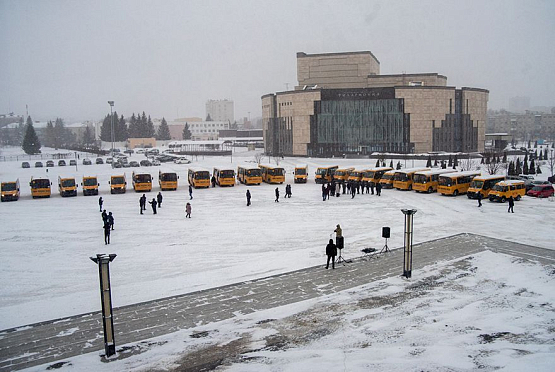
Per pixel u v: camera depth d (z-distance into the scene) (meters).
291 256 22.95
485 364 11.44
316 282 18.80
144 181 50.59
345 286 18.22
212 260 22.53
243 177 57.53
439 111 100.06
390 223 30.98
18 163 97.19
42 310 16.38
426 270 20.09
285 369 11.51
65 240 27.14
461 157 92.81
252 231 29.03
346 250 23.86
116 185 49.75
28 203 43.31
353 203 40.47
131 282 19.36
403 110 99.81
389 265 20.97
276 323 14.66
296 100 106.50
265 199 43.56
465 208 36.91
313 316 15.13
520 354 11.98
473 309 15.41
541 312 15.04
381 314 15.12
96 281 19.64
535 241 25.16
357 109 102.50
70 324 15.06
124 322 15.12
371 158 95.88
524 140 197.88
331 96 103.56
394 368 11.38
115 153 125.50
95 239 27.31
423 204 39.38
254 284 18.73
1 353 13.04
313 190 50.41
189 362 12.16
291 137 108.88
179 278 19.75
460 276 19.12
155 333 14.20
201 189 52.53
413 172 49.56
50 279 19.95
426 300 16.38
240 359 12.21
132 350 13.03
